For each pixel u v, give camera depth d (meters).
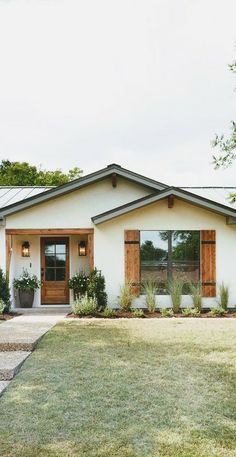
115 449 3.60
